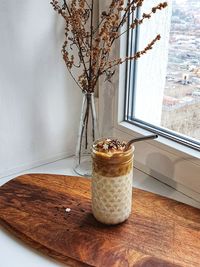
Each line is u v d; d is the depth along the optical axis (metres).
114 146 0.66
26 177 0.86
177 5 0.77
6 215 0.70
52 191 0.80
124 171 0.64
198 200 0.81
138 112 0.97
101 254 0.60
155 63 0.87
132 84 0.94
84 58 0.91
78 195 0.78
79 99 0.99
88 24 0.91
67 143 1.02
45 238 0.64
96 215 0.68
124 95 0.94
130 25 0.80
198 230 0.66
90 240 0.63
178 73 0.82
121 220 0.68
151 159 0.88
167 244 0.62
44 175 0.87
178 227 0.67
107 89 0.96
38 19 0.83
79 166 0.96
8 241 0.65
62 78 0.93
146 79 0.91
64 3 0.82
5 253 0.62
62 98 0.96
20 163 0.94
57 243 0.63
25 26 0.81
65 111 0.98
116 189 0.64
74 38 0.84
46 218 0.70
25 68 0.85
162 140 0.85
